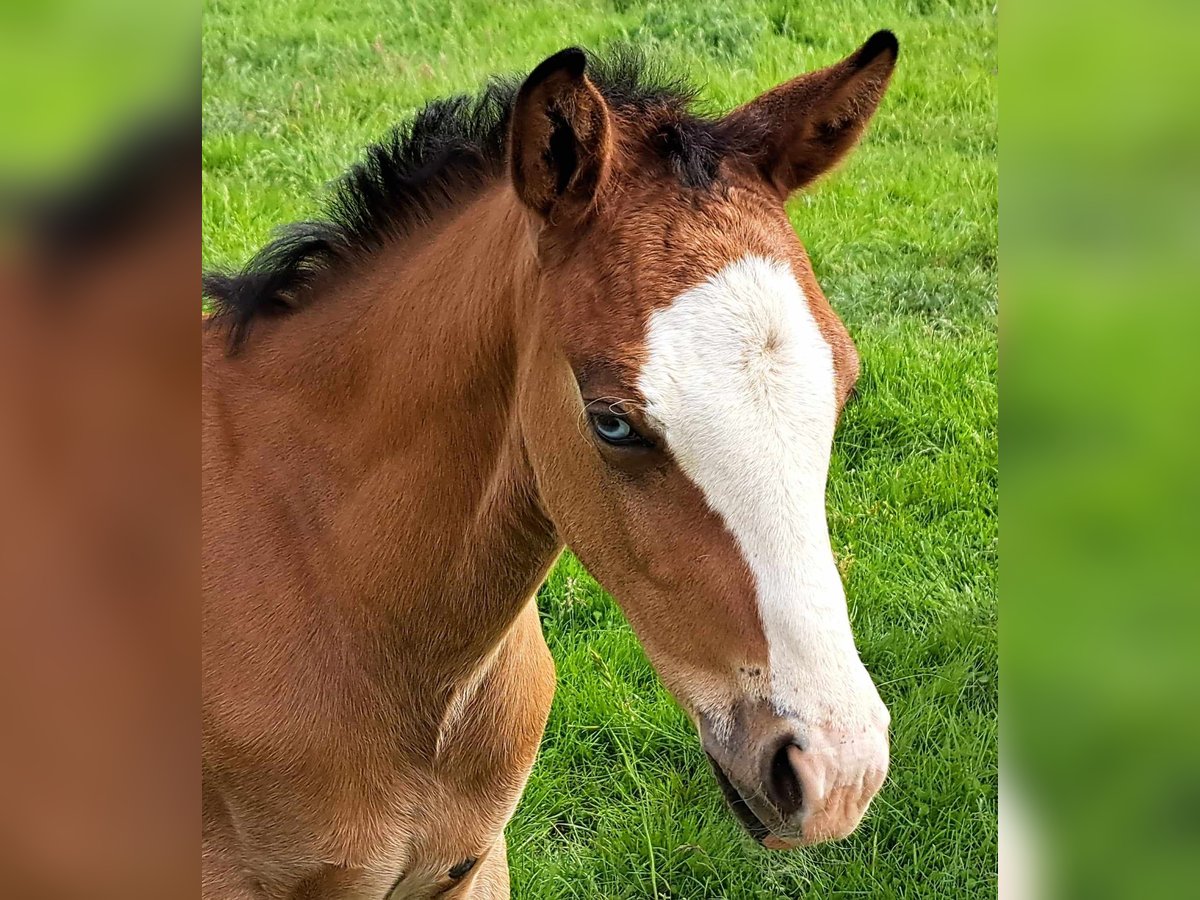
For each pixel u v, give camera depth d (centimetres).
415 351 198
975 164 543
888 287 480
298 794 207
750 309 158
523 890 320
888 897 318
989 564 384
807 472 156
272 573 206
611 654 366
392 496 200
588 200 171
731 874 322
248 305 218
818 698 154
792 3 631
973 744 345
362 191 218
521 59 573
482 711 218
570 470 176
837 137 191
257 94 536
